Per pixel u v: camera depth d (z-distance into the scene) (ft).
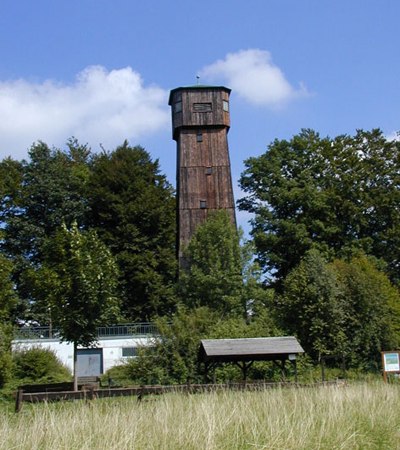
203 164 169.27
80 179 195.42
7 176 179.32
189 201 166.40
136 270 170.19
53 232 179.42
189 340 112.47
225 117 172.45
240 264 142.31
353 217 164.55
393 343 128.47
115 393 68.03
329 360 123.85
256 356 97.71
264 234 163.32
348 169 171.32
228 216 152.66
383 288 131.85
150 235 178.19
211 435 37.22
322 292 126.52
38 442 36.76
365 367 123.75
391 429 43.42
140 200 176.24
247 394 58.23
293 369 115.44
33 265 173.37
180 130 171.12
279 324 127.75
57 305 106.73
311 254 134.31
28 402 63.52
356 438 40.01
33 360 118.52
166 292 167.84
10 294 127.54
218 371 110.32
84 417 42.19
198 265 146.20
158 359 111.55
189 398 52.65
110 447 35.27
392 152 175.01
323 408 48.49
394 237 165.17
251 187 174.91
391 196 166.50
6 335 111.96
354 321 125.90
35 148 184.75
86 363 141.49
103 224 179.11
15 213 180.34
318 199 163.02
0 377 105.40
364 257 145.38
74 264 107.45
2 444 35.76
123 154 187.01
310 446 37.73
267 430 39.52
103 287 108.88
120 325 148.97
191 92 172.35
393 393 60.13
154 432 38.52
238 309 138.10
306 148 173.58
